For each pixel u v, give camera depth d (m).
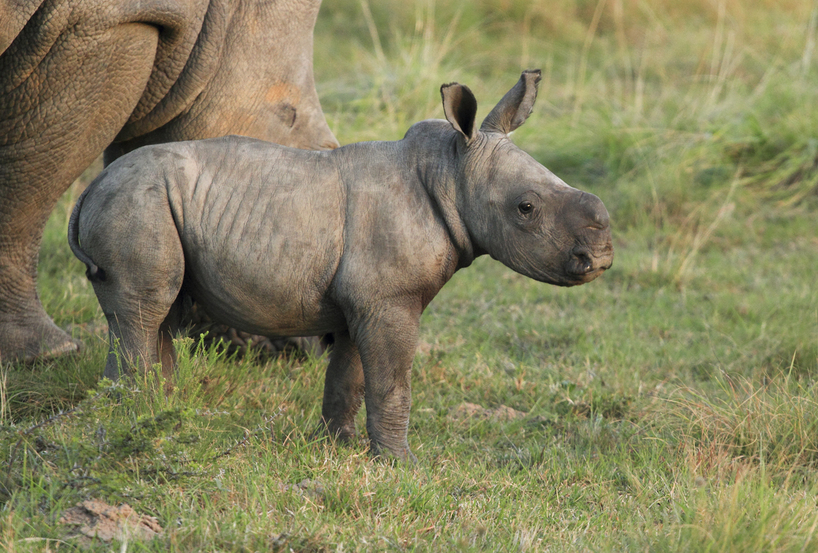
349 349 13.08
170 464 10.42
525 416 15.77
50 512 9.32
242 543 9.13
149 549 8.89
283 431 13.23
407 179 12.03
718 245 28.16
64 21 12.27
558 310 22.42
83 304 18.81
